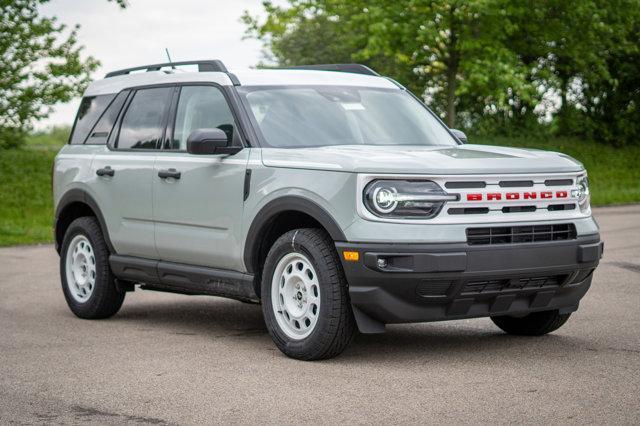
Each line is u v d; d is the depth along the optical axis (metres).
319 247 6.86
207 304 10.38
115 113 9.24
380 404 5.72
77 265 9.48
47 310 9.91
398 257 6.54
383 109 8.28
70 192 9.45
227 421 5.43
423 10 27.12
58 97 25.34
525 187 6.94
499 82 26.95
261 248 7.48
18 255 15.45
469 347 7.50
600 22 29.38
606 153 33.97
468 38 27.27
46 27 25.22
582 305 9.36
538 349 7.35
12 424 5.47
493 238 6.76
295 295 7.14
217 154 7.75
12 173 27.52
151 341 8.03
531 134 34.00
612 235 15.95
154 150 8.55
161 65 9.01
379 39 27.16
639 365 6.70
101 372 6.79
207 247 7.87
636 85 35.00
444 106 33.22
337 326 6.81
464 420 5.32
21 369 6.94
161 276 8.46
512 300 6.98
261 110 7.80
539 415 5.39
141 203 8.55
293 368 6.80
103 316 9.31
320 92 8.17
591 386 6.06
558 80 30.45
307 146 7.60
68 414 5.66
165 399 5.97
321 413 5.55
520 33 29.55
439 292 6.64
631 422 5.21
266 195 7.26
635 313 8.88
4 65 25.14
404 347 7.54
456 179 6.68
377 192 6.60
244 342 7.94
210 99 8.13
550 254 6.91
